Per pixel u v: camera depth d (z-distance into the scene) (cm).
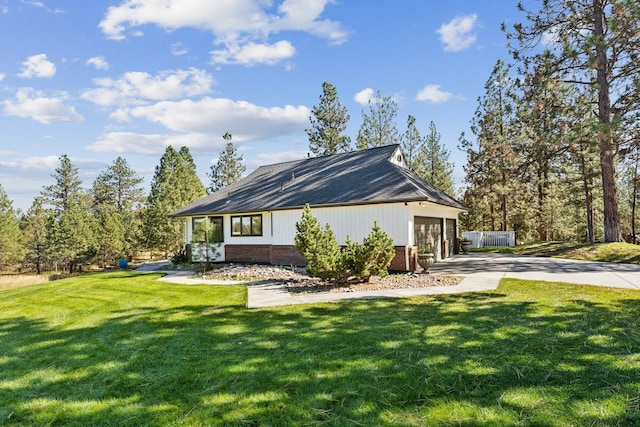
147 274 1383
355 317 609
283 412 316
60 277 2744
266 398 341
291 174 1812
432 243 1462
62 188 4566
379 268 961
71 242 2872
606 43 1271
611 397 314
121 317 685
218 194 1911
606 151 1392
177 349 488
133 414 326
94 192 4872
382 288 898
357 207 1277
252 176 2048
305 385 363
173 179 3447
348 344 474
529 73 1600
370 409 314
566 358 399
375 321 579
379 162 1553
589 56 1262
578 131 1309
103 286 1069
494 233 2247
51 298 902
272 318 627
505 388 338
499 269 1174
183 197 3228
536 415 293
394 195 1184
